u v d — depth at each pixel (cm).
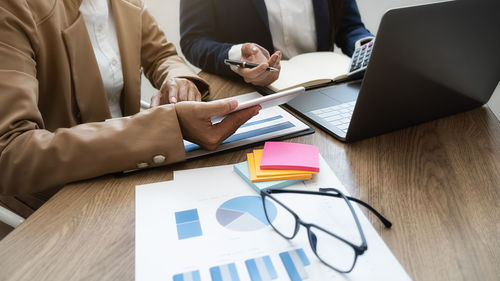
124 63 88
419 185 50
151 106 73
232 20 120
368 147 60
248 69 80
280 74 89
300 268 36
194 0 116
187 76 81
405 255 38
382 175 52
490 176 53
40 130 53
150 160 52
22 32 58
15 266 36
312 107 73
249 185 49
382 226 42
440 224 43
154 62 101
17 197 68
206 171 52
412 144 61
